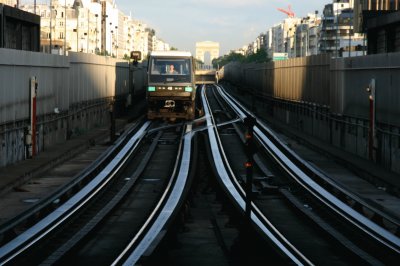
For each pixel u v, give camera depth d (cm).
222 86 13725
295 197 1972
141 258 1099
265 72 6550
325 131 3572
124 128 4372
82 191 1980
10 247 1266
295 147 3547
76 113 3634
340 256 1327
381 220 1627
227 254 1323
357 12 10488
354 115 2998
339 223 1625
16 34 3450
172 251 1355
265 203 1958
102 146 3412
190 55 4544
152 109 4541
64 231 1495
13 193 2008
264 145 3369
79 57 3728
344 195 1966
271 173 2406
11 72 2409
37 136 2784
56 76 3147
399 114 2362
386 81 2527
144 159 2856
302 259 1240
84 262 1251
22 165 2409
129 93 6028
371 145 2678
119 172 2495
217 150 3025
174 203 1817
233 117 5347
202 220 1694
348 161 2694
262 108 6719
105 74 4647
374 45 4291
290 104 4738
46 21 17975
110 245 1394
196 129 4066
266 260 1244
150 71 4512
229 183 2186
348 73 3100
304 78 4256
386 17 3941
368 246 1381
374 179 2288
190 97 4497
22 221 1443
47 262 1134
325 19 19075
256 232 1315
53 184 2203
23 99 2559
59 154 2752
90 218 1664
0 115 2281
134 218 1702
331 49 19112
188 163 2644
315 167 2481
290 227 1628
